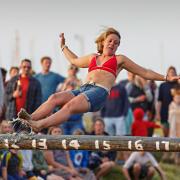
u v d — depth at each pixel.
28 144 17.81
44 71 33.06
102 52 19.28
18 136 17.81
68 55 19.91
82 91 18.62
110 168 31.00
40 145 17.78
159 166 33.81
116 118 33.94
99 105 18.39
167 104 35.25
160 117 35.38
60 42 20.11
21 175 27.64
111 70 18.83
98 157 31.03
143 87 35.16
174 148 17.30
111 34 19.05
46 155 29.28
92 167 30.89
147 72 19.00
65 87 32.16
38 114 17.97
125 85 35.53
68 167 29.73
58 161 29.66
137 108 34.91
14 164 27.27
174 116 34.66
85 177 30.45
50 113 18.47
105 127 34.12
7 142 17.84
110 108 34.03
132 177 32.09
